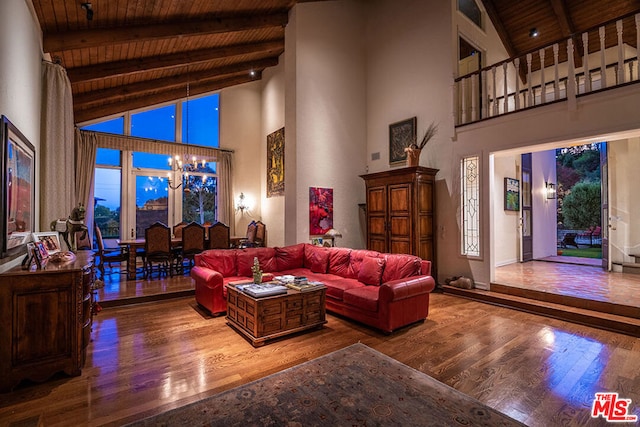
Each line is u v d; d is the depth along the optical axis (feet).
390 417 6.54
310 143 20.25
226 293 12.41
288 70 20.40
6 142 7.70
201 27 16.72
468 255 17.07
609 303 12.24
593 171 30.48
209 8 16.05
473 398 7.23
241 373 8.40
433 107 18.76
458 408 6.86
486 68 16.55
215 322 12.29
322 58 20.88
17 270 7.98
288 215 20.38
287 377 8.16
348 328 11.84
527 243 24.44
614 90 12.26
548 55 24.49
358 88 22.75
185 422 6.39
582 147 31.07
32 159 10.78
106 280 18.54
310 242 20.06
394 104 21.04
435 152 18.66
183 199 26.37
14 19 8.96
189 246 19.61
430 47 18.94
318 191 20.51
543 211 26.55
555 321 12.57
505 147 15.53
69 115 14.38
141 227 24.68
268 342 10.46
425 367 8.71
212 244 20.51
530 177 25.04
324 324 12.26
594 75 22.91
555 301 13.74
